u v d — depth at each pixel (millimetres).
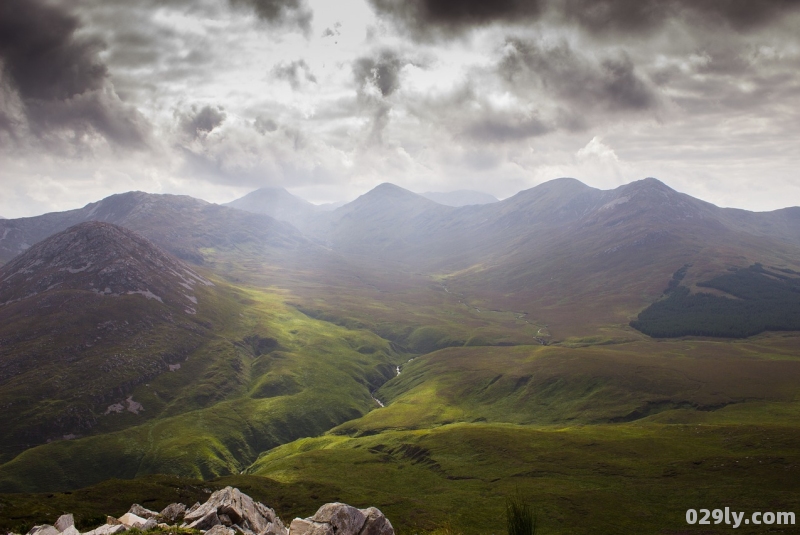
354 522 47594
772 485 121188
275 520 59188
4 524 81750
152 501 113812
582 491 134000
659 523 109812
